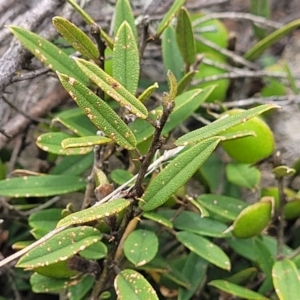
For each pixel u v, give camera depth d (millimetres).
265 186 384
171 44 366
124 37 255
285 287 270
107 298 317
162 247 344
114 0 436
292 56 513
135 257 278
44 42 292
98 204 242
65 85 219
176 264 321
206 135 233
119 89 222
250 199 380
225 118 237
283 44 529
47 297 357
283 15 574
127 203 230
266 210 290
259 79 447
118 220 287
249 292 291
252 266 341
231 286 293
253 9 470
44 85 408
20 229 366
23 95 409
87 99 222
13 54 314
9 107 395
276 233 354
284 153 416
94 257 284
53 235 247
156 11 426
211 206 318
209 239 348
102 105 225
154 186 241
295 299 265
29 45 288
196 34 441
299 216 347
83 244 256
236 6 564
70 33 275
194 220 314
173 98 225
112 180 336
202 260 317
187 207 319
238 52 509
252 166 330
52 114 399
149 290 252
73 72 296
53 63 292
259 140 323
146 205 242
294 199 310
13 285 338
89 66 221
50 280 290
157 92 426
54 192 309
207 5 511
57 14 357
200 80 397
